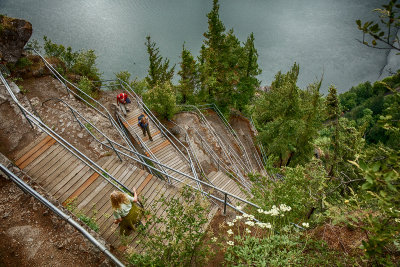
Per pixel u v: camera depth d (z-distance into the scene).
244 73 23.33
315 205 6.21
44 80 12.52
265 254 3.65
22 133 7.83
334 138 8.98
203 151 15.06
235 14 159.50
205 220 3.97
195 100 22.14
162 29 122.19
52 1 120.62
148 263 3.41
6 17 11.41
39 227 5.01
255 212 5.91
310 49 117.38
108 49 94.12
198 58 20.91
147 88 21.06
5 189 5.54
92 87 15.87
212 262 4.68
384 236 2.25
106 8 129.62
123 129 13.33
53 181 6.73
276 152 19.52
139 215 4.80
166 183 7.39
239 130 23.34
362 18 147.00
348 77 98.25
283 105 17.55
